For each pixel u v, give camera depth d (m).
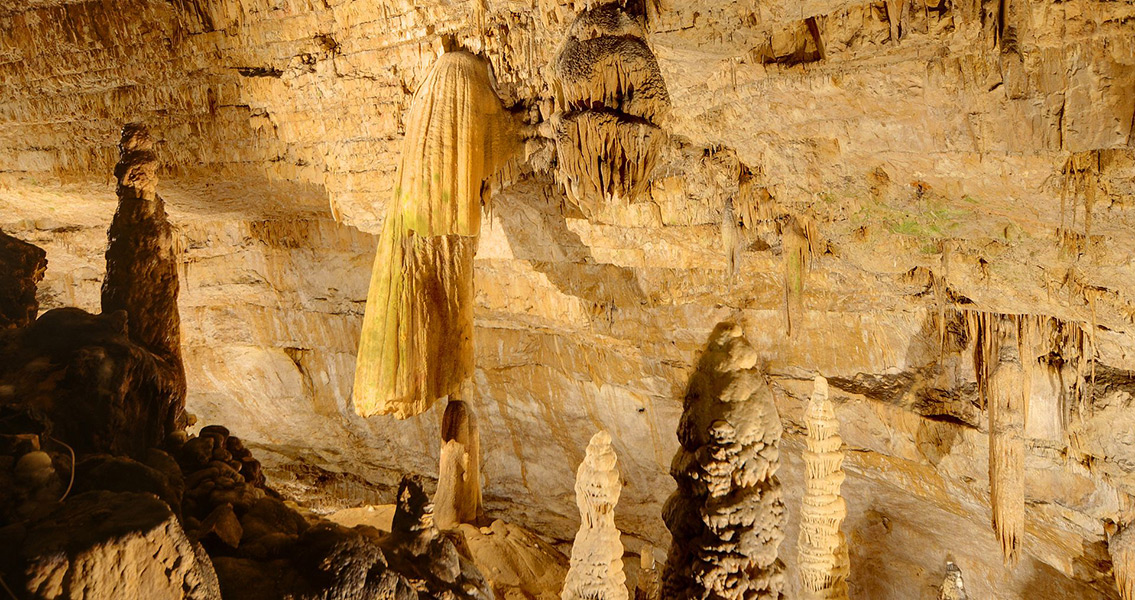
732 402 3.48
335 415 12.90
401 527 6.29
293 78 7.62
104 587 4.09
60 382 6.14
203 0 7.42
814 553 5.17
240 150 8.35
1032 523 8.59
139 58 7.96
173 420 7.11
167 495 5.54
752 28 5.02
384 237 7.10
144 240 7.25
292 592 5.12
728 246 7.57
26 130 9.11
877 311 8.84
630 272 9.57
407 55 7.02
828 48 5.19
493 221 8.84
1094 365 7.50
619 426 11.37
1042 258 6.62
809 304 8.93
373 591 5.28
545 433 11.98
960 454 8.69
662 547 11.45
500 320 11.05
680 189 7.59
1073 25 4.35
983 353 8.21
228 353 12.98
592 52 5.42
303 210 10.30
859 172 6.37
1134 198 5.34
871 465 9.61
